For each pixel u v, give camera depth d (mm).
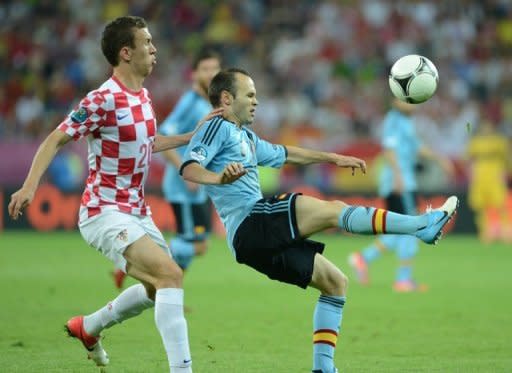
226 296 42500
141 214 23531
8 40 101688
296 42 100938
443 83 96188
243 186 23609
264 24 104375
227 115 24328
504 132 91438
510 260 61625
